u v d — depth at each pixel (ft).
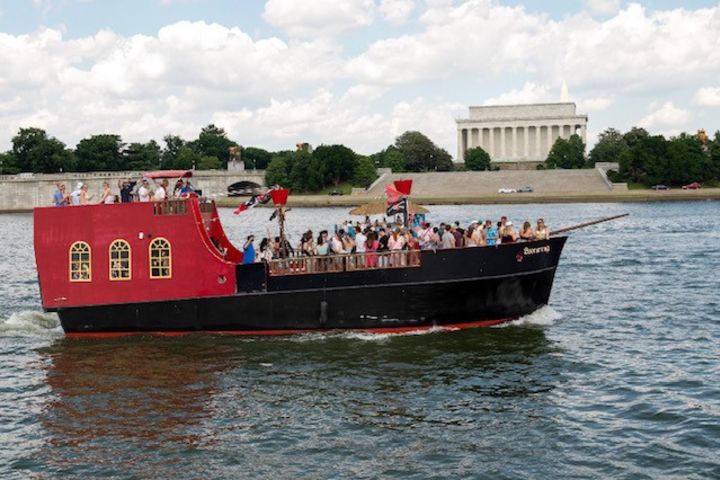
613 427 76.18
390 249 111.24
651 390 86.69
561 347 105.50
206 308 111.55
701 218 365.61
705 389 86.53
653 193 547.90
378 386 89.81
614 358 100.53
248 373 95.30
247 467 68.95
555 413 80.43
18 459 71.15
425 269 110.42
